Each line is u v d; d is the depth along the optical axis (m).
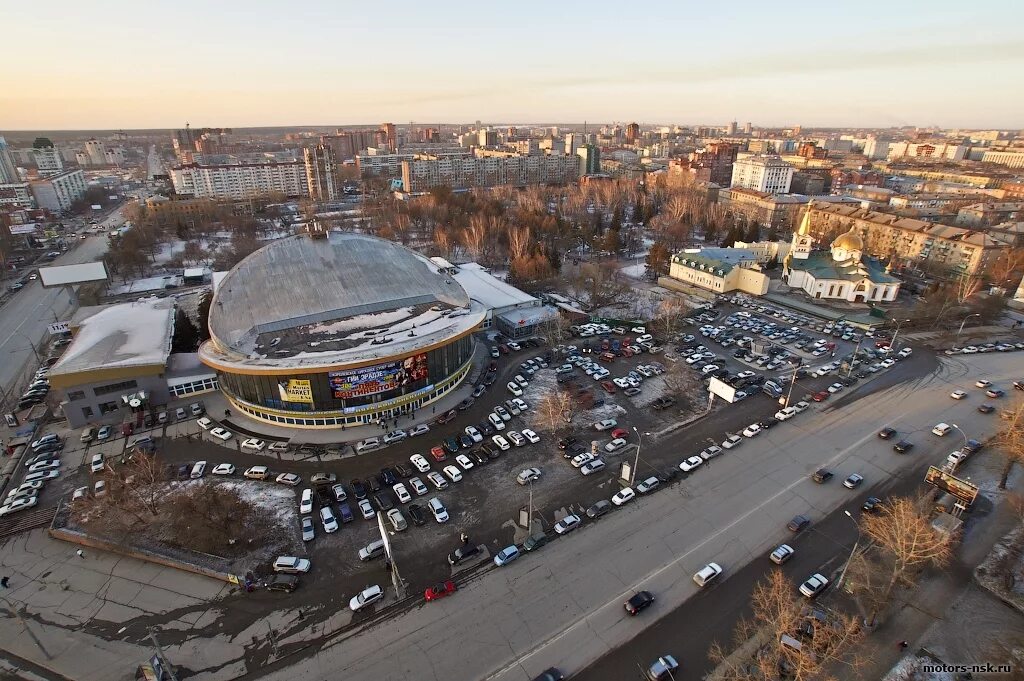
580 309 132.25
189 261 176.00
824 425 82.69
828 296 140.12
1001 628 49.25
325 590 53.47
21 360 106.94
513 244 167.62
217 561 56.28
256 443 76.12
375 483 68.81
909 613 50.81
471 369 99.75
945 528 58.94
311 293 93.31
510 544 59.31
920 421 83.81
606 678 45.28
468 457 72.94
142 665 44.25
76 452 75.50
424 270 108.00
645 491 67.31
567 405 86.12
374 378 79.25
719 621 50.31
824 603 51.84
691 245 195.12
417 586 53.97
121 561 57.19
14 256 182.25
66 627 49.59
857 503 65.88
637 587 54.00
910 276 161.38
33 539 60.28
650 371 99.19
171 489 67.56
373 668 45.97
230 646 47.78
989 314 124.94
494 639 48.62
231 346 80.25
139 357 85.50
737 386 93.69
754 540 60.09
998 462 73.81
